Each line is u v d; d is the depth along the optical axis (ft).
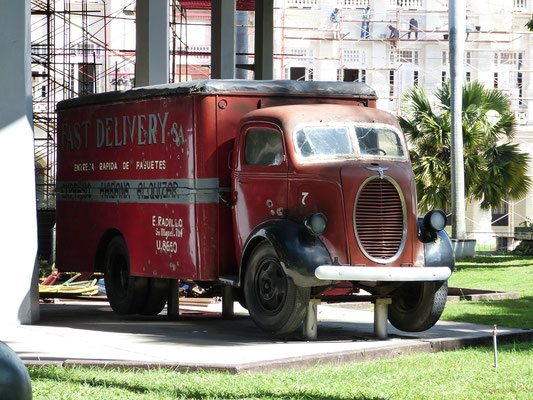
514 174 111.55
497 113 113.80
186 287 59.06
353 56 162.50
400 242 37.50
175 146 42.68
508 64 165.58
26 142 43.34
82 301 59.00
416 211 38.19
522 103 166.20
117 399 24.54
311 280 35.88
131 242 46.24
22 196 43.34
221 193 41.22
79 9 137.69
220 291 47.85
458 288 65.21
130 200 46.24
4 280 42.96
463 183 105.50
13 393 16.14
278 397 25.49
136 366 30.27
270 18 70.59
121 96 46.62
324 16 161.17
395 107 162.50
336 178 36.99
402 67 163.22
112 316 49.32
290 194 38.22
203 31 146.41
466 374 30.07
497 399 25.91
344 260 36.68
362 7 162.40
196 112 41.24
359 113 40.19
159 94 43.60
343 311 51.83
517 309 52.34
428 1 163.22
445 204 111.45
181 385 26.89
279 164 38.70
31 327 42.27
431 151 112.98
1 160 42.83
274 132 39.17
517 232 118.93
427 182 109.09
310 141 38.63
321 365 32.04
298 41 159.84
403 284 40.45
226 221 41.47
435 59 163.32
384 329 39.14
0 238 42.86
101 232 48.96
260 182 39.40
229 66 65.87
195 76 145.07
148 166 44.73
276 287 37.35
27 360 31.27
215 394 25.57
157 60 53.93
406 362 32.89
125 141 46.62
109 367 30.40
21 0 42.93
